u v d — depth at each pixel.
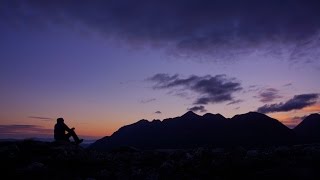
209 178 12.55
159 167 13.78
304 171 13.55
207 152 15.73
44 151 14.91
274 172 13.53
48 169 12.43
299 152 17.66
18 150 14.44
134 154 16.39
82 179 11.92
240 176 12.92
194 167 13.70
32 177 11.59
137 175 12.69
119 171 13.20
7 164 12.74
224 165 13.92
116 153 17.12
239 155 15.91
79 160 13.88
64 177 11.91
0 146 15.49
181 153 16.02
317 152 17.28
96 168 13.52
